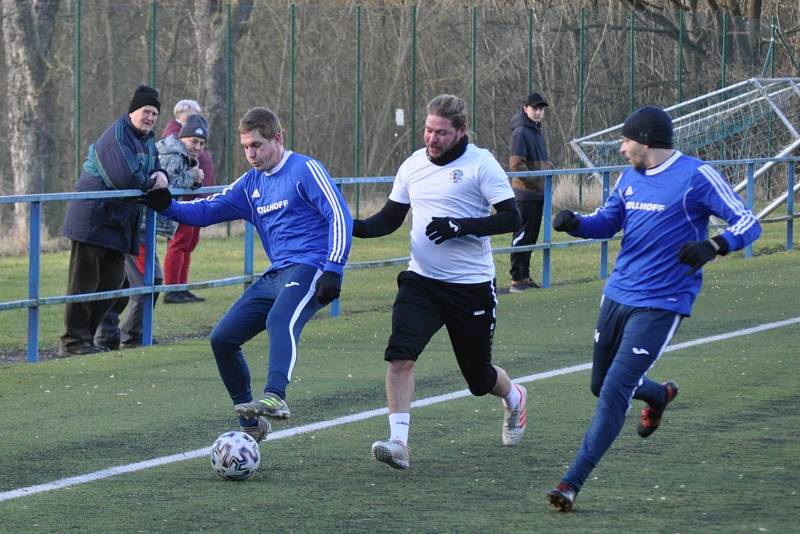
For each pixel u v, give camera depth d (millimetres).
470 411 14711
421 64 43281
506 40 44281
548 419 14234
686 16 45781
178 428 13969
